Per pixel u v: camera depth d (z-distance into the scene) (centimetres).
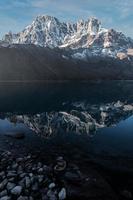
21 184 2492
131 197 2320
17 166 2922
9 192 2378
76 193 2323
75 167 2900
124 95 12456
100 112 7300
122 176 2748
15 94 11806
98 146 3816
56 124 5522
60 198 2261
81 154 3434
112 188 2472
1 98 10175
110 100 10356
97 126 5319
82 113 7088
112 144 3931
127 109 7938
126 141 4084
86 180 2558
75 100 10106
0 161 3089
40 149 3628
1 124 5412
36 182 2517
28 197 2275
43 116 6550
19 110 7494
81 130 4909
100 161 3178
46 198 2261
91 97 11281
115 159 3259
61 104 8912
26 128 5056
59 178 2606
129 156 3375
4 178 2630
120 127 5194
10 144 3838
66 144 3922
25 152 3472
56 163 3039
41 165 2919
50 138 4256
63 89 15738
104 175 2759
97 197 2284
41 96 11175
